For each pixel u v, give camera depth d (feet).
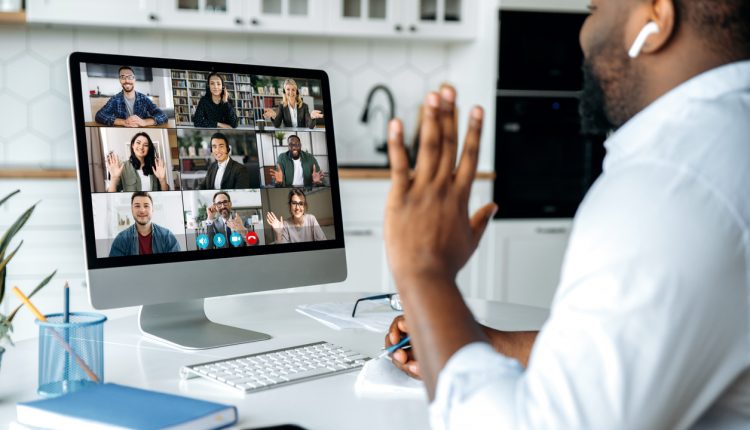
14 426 2.88
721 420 2.09
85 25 11.30
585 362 1.86
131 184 4.17
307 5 11.61
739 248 1.88
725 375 1.92
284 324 4.77
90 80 4.08
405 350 3.55
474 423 2.00
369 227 11.14
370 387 3.40
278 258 4.69
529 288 12.01
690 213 1.88
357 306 5.34
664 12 2.23
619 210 1.94
